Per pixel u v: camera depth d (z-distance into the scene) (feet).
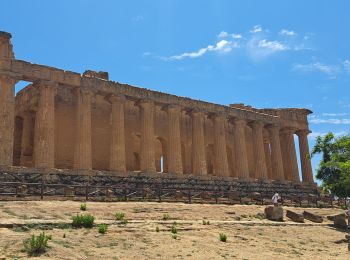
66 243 71.31
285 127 250.78
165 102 194.39
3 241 68.13
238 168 216.74
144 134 184.65
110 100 180.14
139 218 102.83
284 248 90.22
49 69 161.89
